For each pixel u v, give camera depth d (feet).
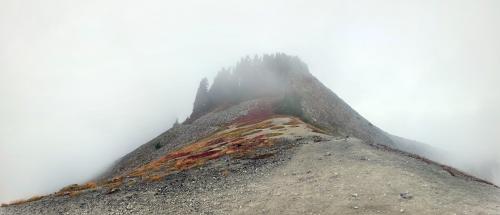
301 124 294.66
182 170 176.24
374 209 94.02
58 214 128.36
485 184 119.34
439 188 106.93
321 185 117.29
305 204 103.30
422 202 95.30
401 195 100.73
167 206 119.55
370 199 100.63
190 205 117.19
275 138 220.64
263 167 153.07
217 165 172.55
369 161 138.51
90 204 135.85
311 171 135.13
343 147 167.63
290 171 140.05
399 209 92.12
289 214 98.32
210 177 150.20
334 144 175.83
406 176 116.98
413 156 167.43
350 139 186.39
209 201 118.42
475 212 87.56
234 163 169.99
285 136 223.71
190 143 378.12
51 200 155.33
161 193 136.36
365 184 112.37
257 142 220.64
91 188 174.19
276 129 278.05
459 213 87.20
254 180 135.64
